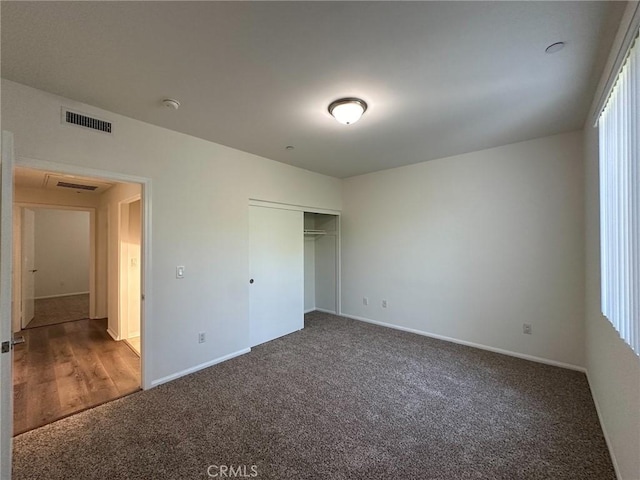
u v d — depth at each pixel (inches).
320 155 144.4
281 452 71.8
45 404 93.0
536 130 113.8
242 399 95.6
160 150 106.7
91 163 90.0
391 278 174.7
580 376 110.7
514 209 130.3
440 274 153.9
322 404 92.7
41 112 81.0
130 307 159.9
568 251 117.3
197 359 117.3
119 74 73.8
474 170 141.3
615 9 53.0
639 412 51.8
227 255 129.0
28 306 189.0
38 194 177.9
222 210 127.3
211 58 67.7
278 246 161.0
